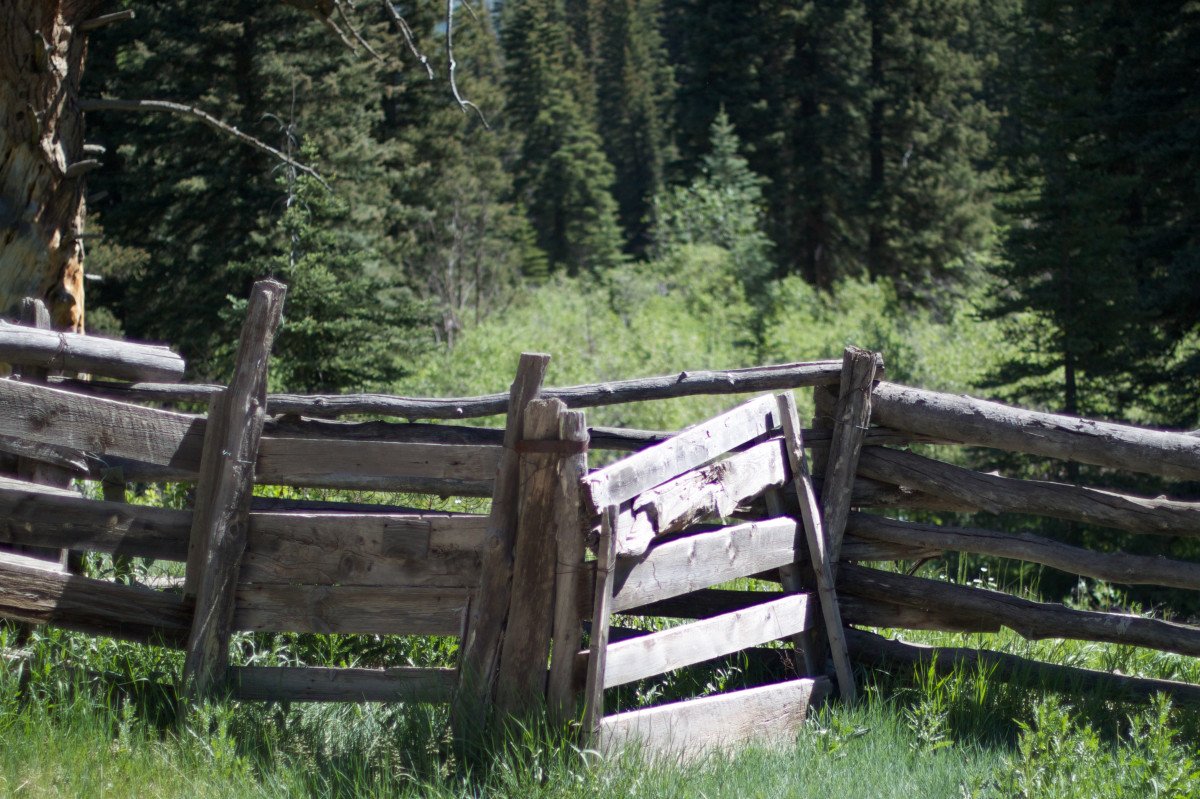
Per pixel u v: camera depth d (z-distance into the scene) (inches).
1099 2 729.6
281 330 746.8
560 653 163.0
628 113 3314.5
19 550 182.1
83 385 195.2
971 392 846.5
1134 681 211.2
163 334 856.9
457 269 1473.9
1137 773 158.6
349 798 152.2
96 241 911.7
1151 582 205.6
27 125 321.1
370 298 796.6
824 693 206.5
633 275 1631.4
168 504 281.6
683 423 845.2
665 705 176.6
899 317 1406.3
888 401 218.2
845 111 1740.9
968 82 1883.6
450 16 381.4
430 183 1298.0
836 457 218.8
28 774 149.9
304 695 175.5
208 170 805.2
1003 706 201.2
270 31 815.1
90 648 185.5
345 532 175.3
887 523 221.3
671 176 1967.3
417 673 176.1
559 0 3563.0
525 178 2598.4
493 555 166.2
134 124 836.6
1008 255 689.0
